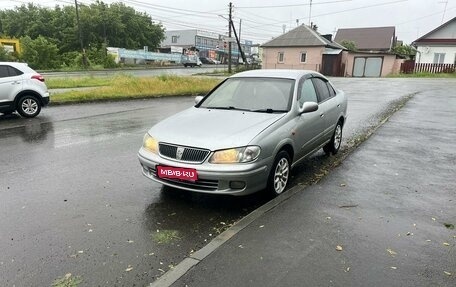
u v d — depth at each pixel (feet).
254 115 15.49
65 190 15.65
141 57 186.50
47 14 218.79
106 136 26.48
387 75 124.06
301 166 19.56
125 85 56.54
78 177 17.34
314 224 12.32
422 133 26.84
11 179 16.98
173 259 10.49
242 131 13.79
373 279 9.32
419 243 11.14
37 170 18.38
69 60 162.61
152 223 12.71
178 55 203.92
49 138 25.70
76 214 13.33
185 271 9.68
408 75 115.24
